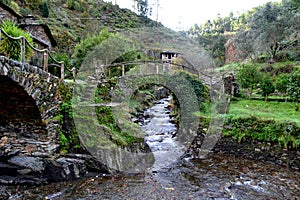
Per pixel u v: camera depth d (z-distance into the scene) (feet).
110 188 18.34
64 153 21.38
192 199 17.52
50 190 17.35
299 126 26.53
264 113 33.50
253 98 43.88
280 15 61.77
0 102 18.24
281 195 18.74
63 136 22.02
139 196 17.43
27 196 16.30
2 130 20.72
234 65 65.62
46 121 19.99
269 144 27.78
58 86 22.44
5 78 14.69
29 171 18.76
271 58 58.95
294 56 56.39
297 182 21.53
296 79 34.78
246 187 20.16
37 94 18.44
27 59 21.71
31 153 20.56
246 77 43.57
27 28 44.50
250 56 65.05
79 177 19.66
